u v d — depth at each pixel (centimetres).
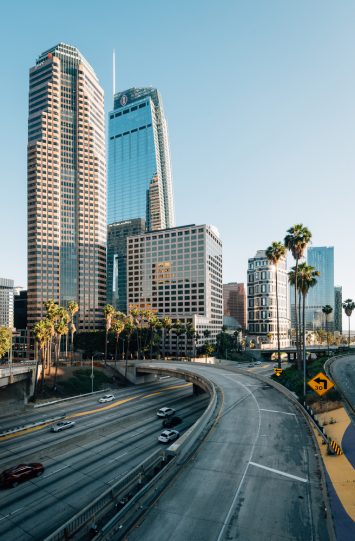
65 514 2511
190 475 2155
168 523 1644
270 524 1623
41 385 6944
